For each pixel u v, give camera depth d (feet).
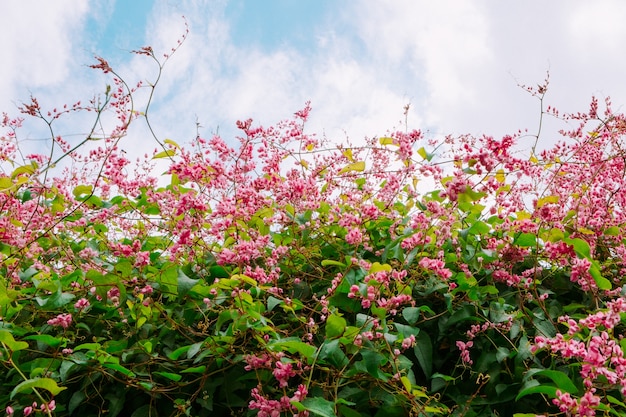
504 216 11.80
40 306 10.39
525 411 9.71
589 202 12.59
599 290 11.35
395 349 9.03
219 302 10.01
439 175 11.46
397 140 11.96
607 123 14.11
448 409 9.26
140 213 13.14
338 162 14.84
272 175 12.94
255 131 12.80
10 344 8.70
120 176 12.71
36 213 12.94
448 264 11.92
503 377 10.24
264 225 12.23
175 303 10.89
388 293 9.78
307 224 12.06
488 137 9.77
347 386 9.56
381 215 12.50
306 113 14.79
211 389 9.70
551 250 11.04
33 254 12.36
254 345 10.01
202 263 11.97
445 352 10.93
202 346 9.79
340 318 8.62
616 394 9.33
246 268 10.18
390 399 9.23
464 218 12.49
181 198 10.60
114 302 10.48
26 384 7.94
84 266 11.67
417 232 11.38
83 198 14.37
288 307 9.68
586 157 13.93
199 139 12.25
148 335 10.64
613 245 12.97
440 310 11.06
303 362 9.11
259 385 9.10
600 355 7.73
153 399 9.91
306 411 7.91
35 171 12.30
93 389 10.09
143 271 10.84
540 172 13.80
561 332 11.07
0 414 9.34
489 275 11.66
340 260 12.14
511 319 10.31
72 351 9.62
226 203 11.07
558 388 8.58
